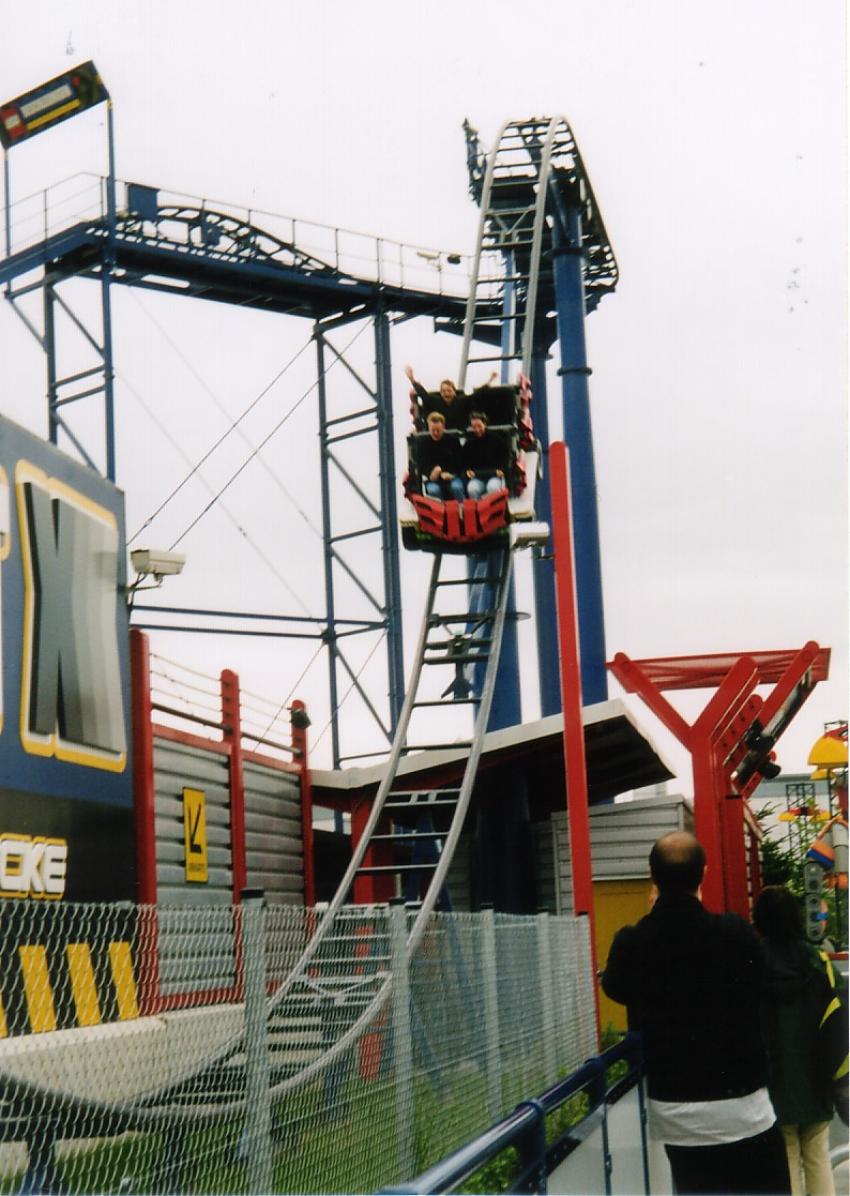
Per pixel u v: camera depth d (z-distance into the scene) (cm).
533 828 2786
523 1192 658
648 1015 706
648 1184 1007
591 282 4231
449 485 2475
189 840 1769
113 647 1538
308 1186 691
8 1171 500
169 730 1722
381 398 3975
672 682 2936
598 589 3591
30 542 1341
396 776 2427
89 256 3569
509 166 3778
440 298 4106
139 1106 574
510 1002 1060
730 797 2708
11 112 3381
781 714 3078
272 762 2188
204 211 3716
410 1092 829
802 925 887
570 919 1352
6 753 1268
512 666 3459
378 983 820
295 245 3862
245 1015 665
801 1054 865
